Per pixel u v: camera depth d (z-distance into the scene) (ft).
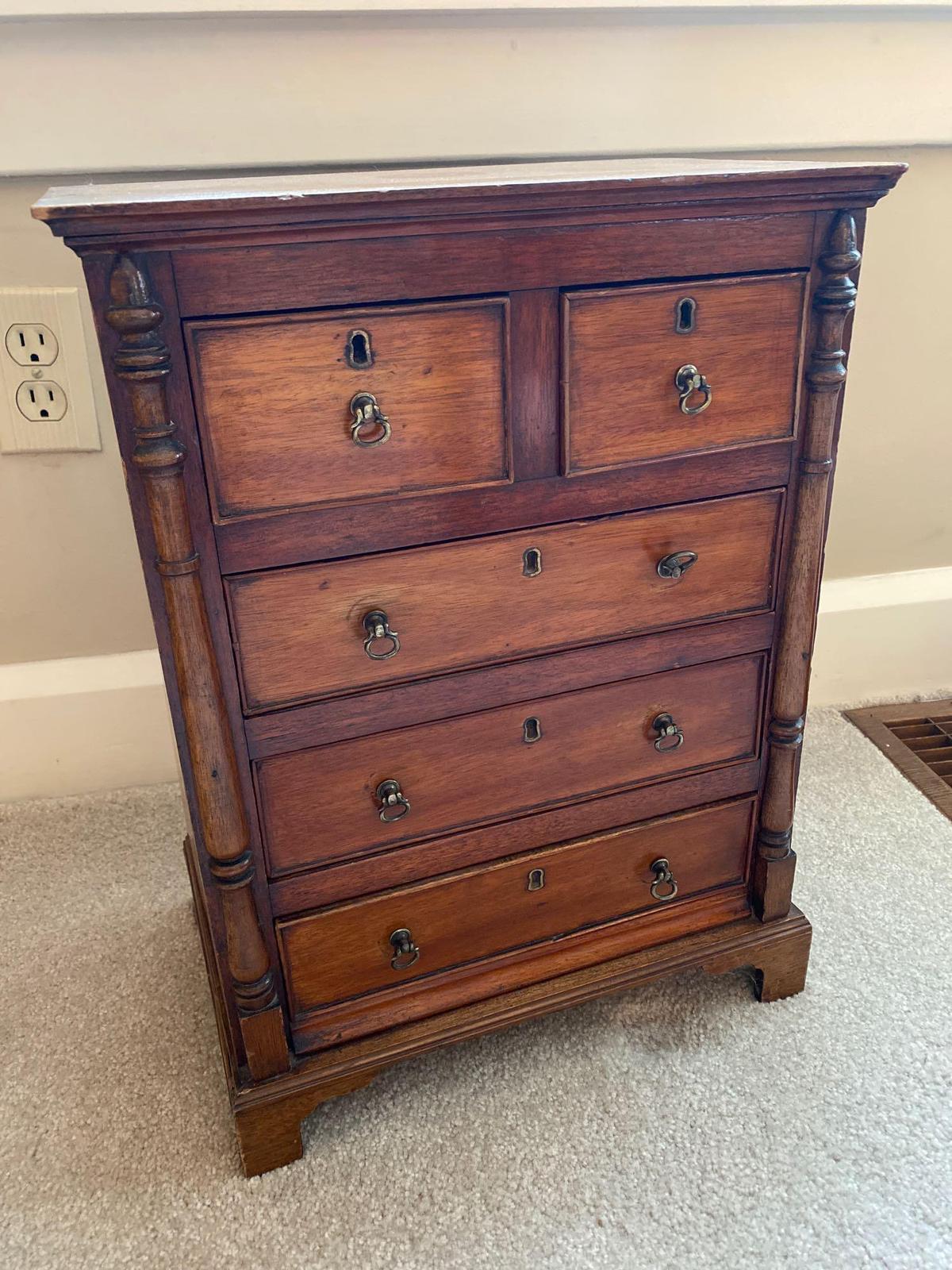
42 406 4.20
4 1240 2.93
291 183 3.01
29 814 4.82
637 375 2.73
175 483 2.36
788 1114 3.27
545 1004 3.35
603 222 2.54
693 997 3.75
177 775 5.02
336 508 2.57
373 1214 2.99
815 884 4.28
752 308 2.79
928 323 4.93
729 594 3.17
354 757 2.90
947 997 3.72
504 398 2.62
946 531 5.50
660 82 4.15
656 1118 3.26
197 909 3.97
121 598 4.69
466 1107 3.33
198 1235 2.93
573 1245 2.88
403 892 3.13
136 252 2.18
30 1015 3.74
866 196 2.76
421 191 2.29
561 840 3.31
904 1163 3.10
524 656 2.97
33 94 3.71
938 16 4.21
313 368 2.42
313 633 2.70
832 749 5.24
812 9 4.05
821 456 3.02
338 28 3.81
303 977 3.11
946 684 5.70
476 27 3.91
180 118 3.84
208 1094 3.41
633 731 3.25
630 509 2.91
